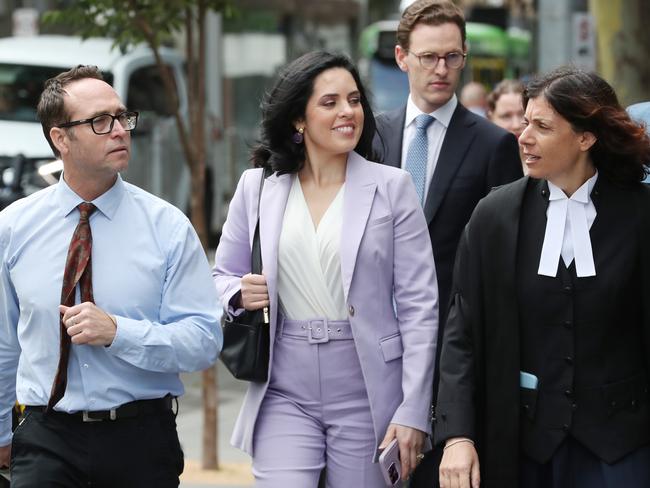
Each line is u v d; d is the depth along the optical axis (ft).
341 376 17.13
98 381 15.71
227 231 18.16
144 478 15.93
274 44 88.17
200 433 34.19
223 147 69.26
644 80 46.83
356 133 17.37
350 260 16.98
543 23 47.67
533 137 15.40
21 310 16.02
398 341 17.31
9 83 50.06
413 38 20.84
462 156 20.67
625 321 15.42
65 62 51.13
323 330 17.13
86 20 28.53
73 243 15.84
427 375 16.99
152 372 15.93
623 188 15.57
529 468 15.78
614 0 46.55
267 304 17.20
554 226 15.55
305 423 17.24
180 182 58.49
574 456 15.53
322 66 17.28
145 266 15.94
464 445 15.78
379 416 17.06
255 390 17.43
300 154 17.67
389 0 145.79
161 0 27.99
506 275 15.67
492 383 15.81
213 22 71.87
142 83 53.78
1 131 47.65
